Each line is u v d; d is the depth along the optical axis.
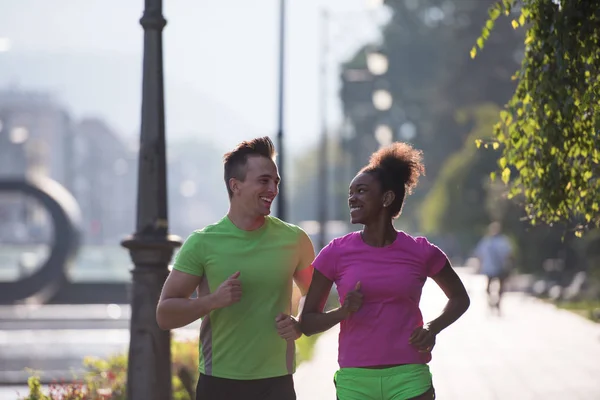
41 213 145.12
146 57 9.76
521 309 30.48
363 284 6.66
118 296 43.28
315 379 15.28
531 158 8.89
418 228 99.44
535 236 46.97
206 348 6.69
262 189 6.63
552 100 8.41
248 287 6.61
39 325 30.17
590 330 23.20
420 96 96.00
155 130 9.72
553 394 13.63
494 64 81.25
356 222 6.76
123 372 12.77
